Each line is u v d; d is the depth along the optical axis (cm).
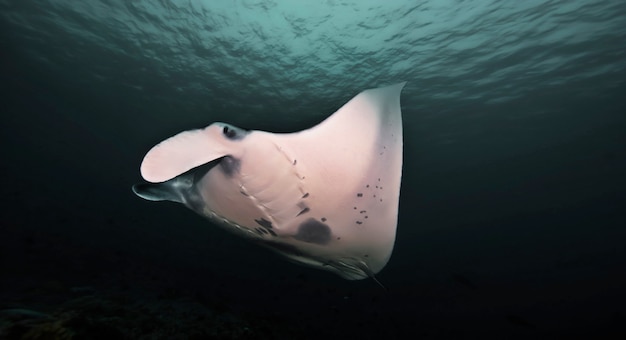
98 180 2766
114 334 242
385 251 251
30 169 2631
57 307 360
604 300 1711
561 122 1190
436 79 968
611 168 1630
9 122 1975
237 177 200
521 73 922
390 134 209
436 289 1812
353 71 959
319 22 784
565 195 2131
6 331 209
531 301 1681
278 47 894
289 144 193
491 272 2525
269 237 246
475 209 2628
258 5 749
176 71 1060
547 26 745
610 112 1102
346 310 1187
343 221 232
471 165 1684
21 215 1182
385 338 864
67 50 1038
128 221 1658
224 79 1075
